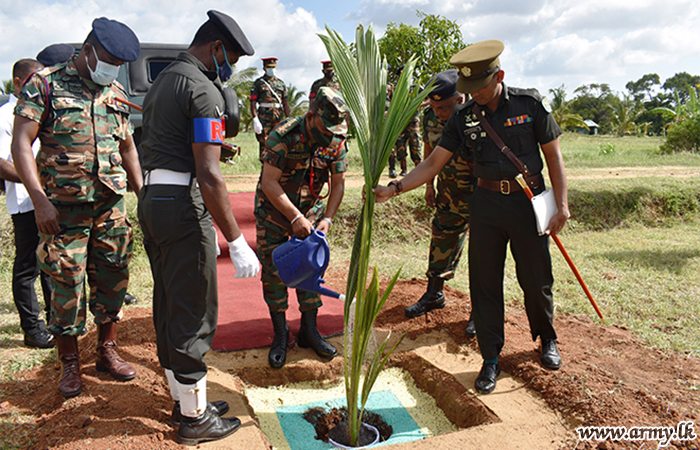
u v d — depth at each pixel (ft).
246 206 19.12
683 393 8.36
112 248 8.94
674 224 23.22
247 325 11.82
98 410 7.92
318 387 10.18
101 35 8.03
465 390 9.05
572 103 110.11
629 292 13.48
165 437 7.38
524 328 11.17
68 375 8.43
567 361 9.55
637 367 9.36
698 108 50.42
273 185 8.89
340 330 11.78
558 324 11.41
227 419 7.70
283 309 10.29
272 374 10.02
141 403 8.17
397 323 11.98
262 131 24.94
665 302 12.77
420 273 15.96
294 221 8.90
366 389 8.11
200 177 6.53
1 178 9.76
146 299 13.37
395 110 6.96
